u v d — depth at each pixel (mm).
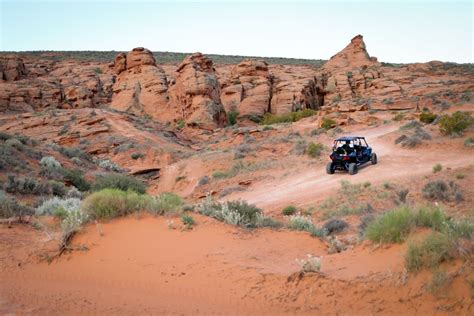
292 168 29328
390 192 18266
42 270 7445
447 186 17391
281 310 5762
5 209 11266
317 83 93500
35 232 9617
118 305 5977
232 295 6281
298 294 6090
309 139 39750
